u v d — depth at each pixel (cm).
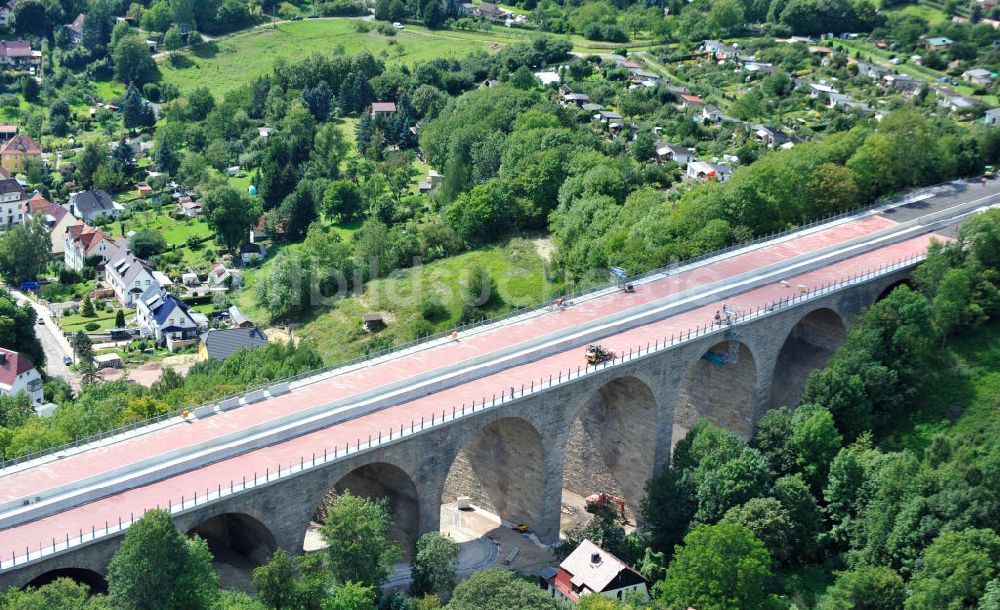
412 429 13112
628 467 16125
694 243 18950
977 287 17425
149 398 15250
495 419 13850
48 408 17988
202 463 12350
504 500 15338
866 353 16312
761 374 16775
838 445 15312
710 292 17025
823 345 18038
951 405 16375
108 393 17350
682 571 13075
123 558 10531
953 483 13762
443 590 12756
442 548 12775
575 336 15575
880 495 14200
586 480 16738
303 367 17112
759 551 12962
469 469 15662
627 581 13100
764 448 15600
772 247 18912
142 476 11925
